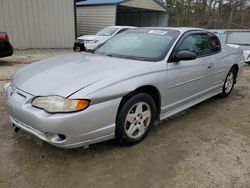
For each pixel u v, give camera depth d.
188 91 3.54
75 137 2.33
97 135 2.47
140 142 2.97
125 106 2.65
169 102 3.25
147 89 2.91
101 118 2.43
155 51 3.23
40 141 2.89
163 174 2.39
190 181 2.30
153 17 20.77
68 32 12.98
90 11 17.52
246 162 2.63
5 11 10.82
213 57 4.01
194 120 3.72
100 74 2.56
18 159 2.55
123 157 2.65
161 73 2.98
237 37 10.09
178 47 3.30
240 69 5.07
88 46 10.01
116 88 2.49
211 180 2.33
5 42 7.34
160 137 3.12
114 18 16.20
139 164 2.54
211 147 2.92
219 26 31.81
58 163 2.51
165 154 2.74
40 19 11.89
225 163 2.60
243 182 2.31
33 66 3.08
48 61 3.23
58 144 2.33
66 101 2.25
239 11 32.28
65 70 2.73
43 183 2.22
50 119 2.24
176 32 3.53
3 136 2.99
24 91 2.49
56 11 12.30
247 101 4.75
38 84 2.49
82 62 3.01
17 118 2.53
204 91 3.99
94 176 2.34
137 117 2.85
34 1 11.51
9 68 7.10
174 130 3.34
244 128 3.50
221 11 32.78
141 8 17.89
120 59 3.11
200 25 32.44
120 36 3.90
